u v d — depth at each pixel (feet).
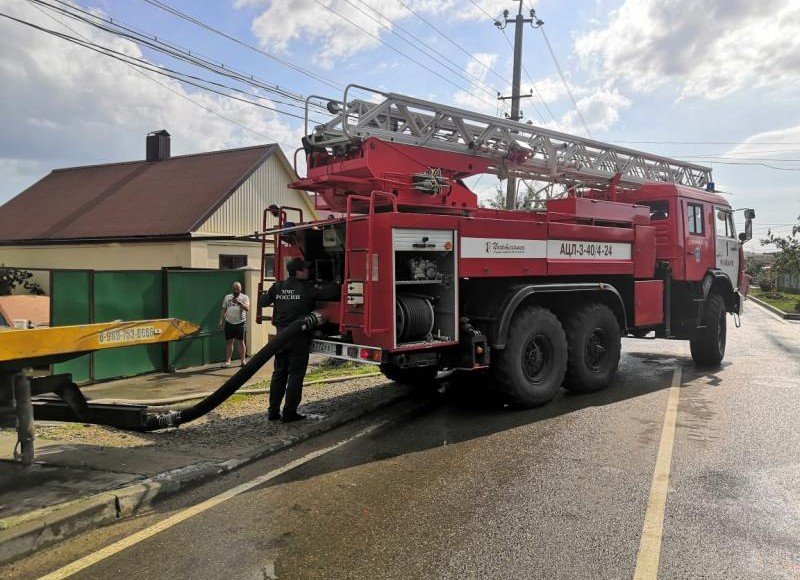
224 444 18.92
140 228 54.13
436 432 20.95
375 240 19.93
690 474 16.21
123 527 13.35
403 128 24.53
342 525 13.26
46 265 60.23
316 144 23.48
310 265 23.86
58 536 12.62
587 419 22.43
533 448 18.80
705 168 40.75
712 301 35.17
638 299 30.27
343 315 20.77
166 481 15.11
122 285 33.19
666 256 33.40
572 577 10.94
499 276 23.40
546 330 24.63
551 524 13.16
